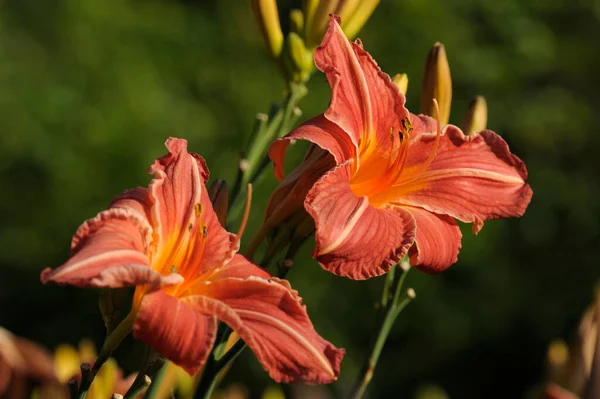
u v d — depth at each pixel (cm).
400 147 262
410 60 1097
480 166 269
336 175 233
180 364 204
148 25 1121
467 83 1130
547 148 1129
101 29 1093
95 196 1036
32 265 1051
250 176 306
